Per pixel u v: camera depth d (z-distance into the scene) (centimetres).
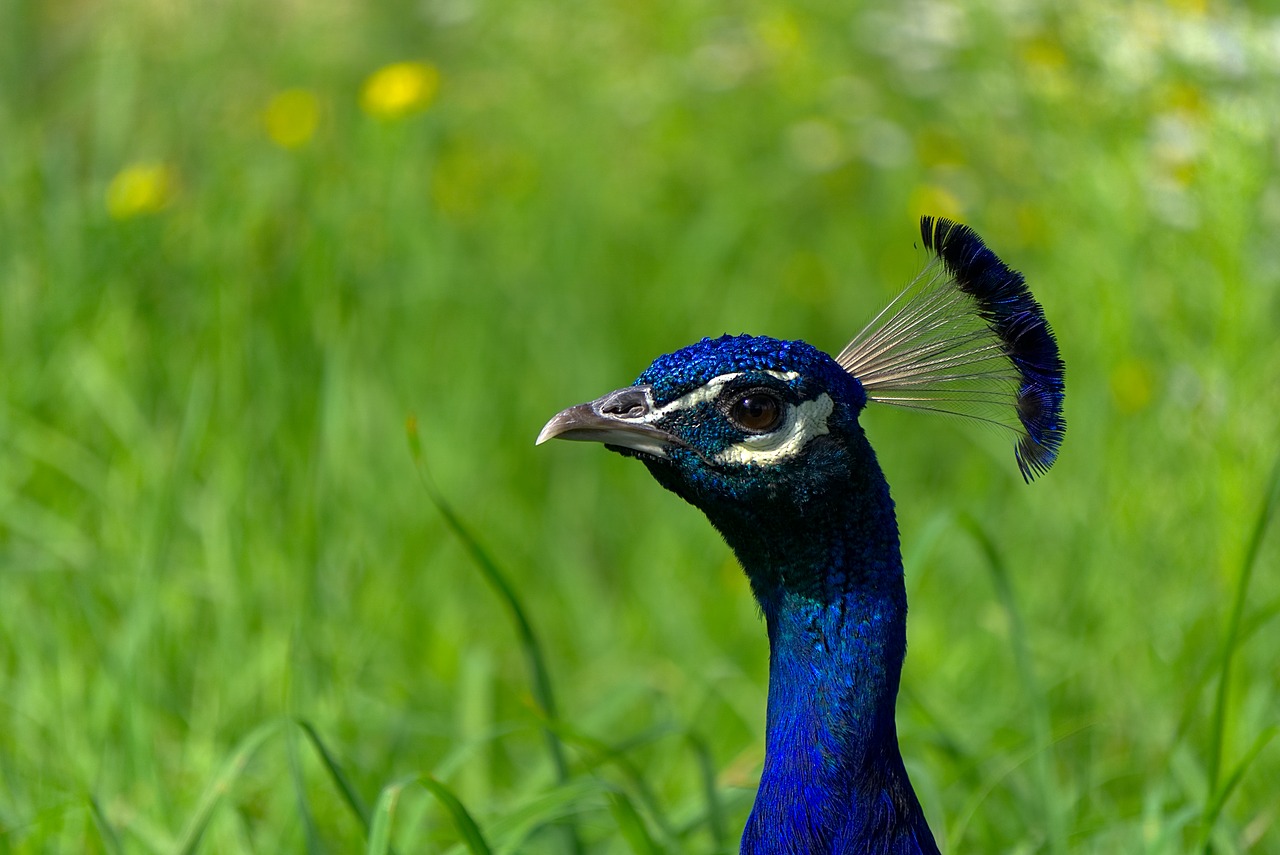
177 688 895
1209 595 917
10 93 1361
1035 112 1142
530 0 1530
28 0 1420
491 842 666
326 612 944
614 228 1416
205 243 1141
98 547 963
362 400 1093
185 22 1435
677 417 562
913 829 568
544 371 1280
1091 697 920
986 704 945
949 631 1030
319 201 1193
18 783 798
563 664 1083
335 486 1014
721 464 558
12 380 1053
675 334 1348
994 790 827
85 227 1139
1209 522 916
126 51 1381
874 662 564
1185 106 977
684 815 771
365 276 1210
